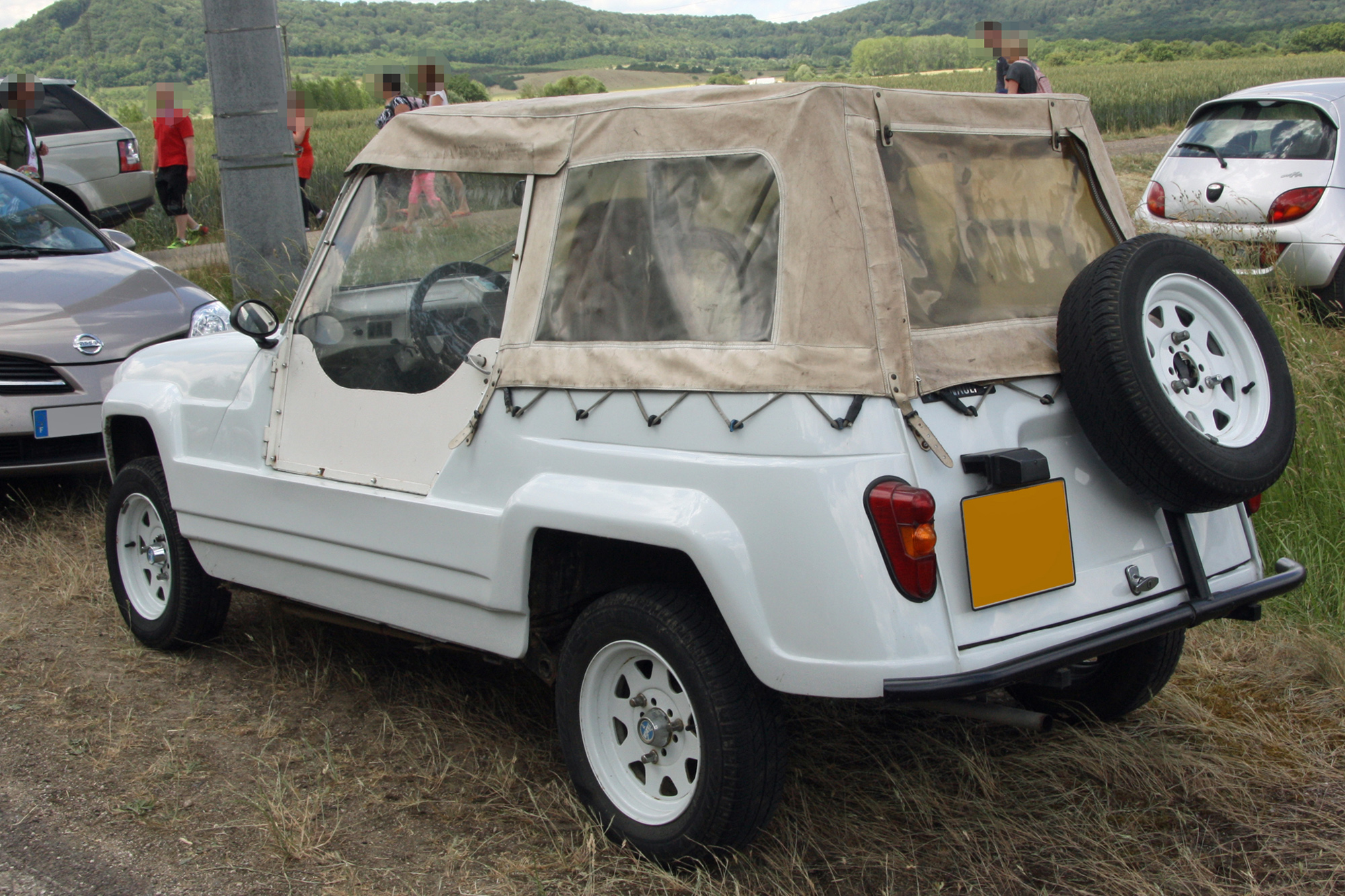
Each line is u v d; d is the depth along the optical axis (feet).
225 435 12.94
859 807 10.49
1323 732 11.81
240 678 13.76
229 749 11.89
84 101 43.62
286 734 12.25
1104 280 9.28
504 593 10.08
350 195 11.98
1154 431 8.89
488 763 11.50
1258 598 10.17
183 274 33.12
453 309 10.85
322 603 12.23
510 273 10.46
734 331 9.05
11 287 19.90
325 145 76.43
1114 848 9.80
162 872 9.61
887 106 9.39
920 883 9.37
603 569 10.57
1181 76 136.77
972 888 9.29
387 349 11.37
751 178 9.19
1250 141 27.94
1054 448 9.47
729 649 9.00
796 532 8.37
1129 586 9.48
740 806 8.94
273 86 26.68
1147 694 11.66
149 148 80.89
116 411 14.43
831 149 8.88
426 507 10.71
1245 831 10.06
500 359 10.30
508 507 9.91
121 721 12.54
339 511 11.57
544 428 9.91
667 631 9.16
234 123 26.61
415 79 33.30
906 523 8.15
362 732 12.26
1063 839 9.96
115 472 15.28
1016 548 8.80
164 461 13.61
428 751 11.74
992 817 10.18
